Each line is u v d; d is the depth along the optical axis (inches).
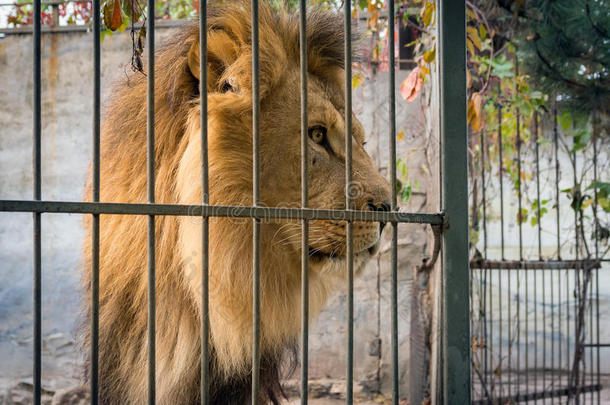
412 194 210.5
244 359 97.5
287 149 92.2
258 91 70.2
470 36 150.1
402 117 210.7
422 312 153.6
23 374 224.1
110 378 102.0
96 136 66.0
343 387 215.2
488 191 237.0
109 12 85.7
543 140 220.4
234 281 91.7
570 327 269.3
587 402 209.0
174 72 94.0
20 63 225.1
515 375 259.1
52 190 222.7
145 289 94.1
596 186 182.1
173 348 94.7
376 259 218.2
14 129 225.3
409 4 179.2
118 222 97.3
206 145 69.2
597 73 175.3
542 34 172.7
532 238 268.5
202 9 68.4
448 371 73.6
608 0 165.6
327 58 105.4
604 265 261.7
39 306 63.4
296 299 98.7
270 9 104.7
